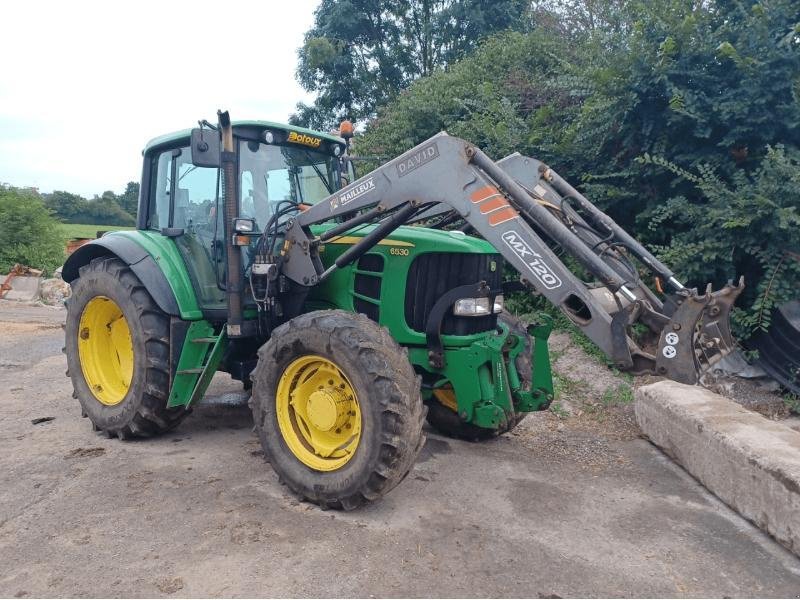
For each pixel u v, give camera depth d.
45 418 5.42
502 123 8.54
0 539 3.33
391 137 11.26
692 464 4.41
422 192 3.83
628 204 7.39
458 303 4.15
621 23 8.56
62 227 21.03
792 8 6.45
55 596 2.84
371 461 3.45
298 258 4.30
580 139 7.68
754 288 6.53
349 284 4.48
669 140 7.03
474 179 3.66
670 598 2.95
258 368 3.95
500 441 5.04
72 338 5.19
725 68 6.79
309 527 3.49
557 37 11.39
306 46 19.64
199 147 4.18
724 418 4.38
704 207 6.44
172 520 3.55
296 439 3.88
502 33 14.11
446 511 3.74
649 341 3.67
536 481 4.25
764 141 6.58
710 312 3.23
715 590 3.02
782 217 5.66
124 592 2.87
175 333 4.55
